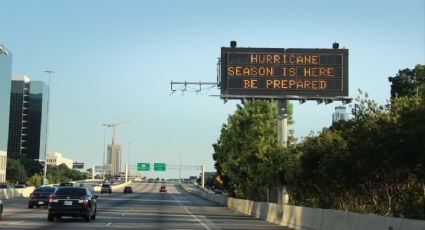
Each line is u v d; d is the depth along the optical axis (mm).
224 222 32500
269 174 38281
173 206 56562
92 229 24984
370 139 21953
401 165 21172
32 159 177875
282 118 39531
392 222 16750
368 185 27219
